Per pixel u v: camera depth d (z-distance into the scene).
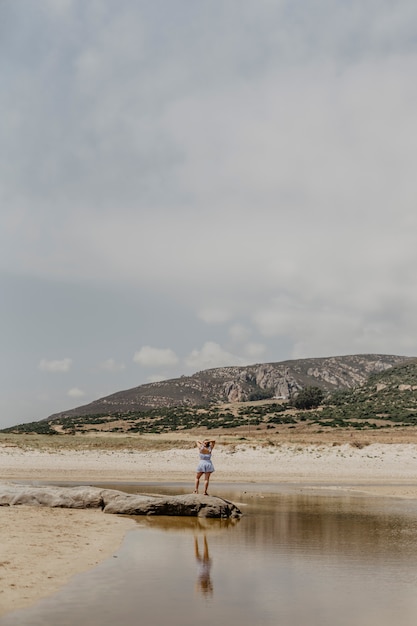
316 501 24.88
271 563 11.57
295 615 8.11
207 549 13.02
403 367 152.62
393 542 14.23
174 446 61.16
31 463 45.44
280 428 90.00
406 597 9.09
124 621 7.69
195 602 8.66
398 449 56.69
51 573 10.12
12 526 15.10
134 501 19.22
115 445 61.16
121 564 11.19
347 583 9.97
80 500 20.44
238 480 38.62
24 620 7.62
